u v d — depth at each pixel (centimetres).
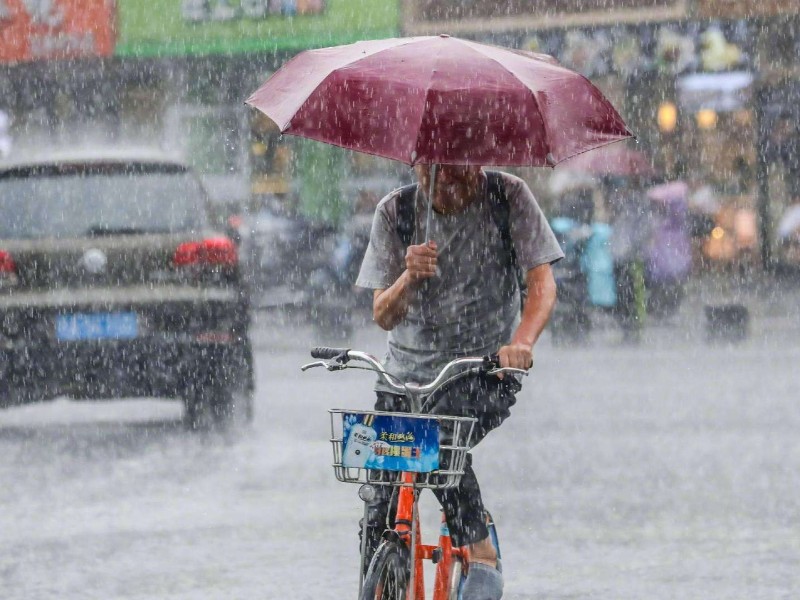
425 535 1953
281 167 7919
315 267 5541
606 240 4984
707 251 7606
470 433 1159
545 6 7775
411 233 1302
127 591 1686
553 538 1952
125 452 2667
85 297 2889
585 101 1245
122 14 7875
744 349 4538
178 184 2988
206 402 2948
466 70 1213
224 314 2933
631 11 7756
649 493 2242
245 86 7931
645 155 7869
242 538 1955
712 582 1723
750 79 7819
